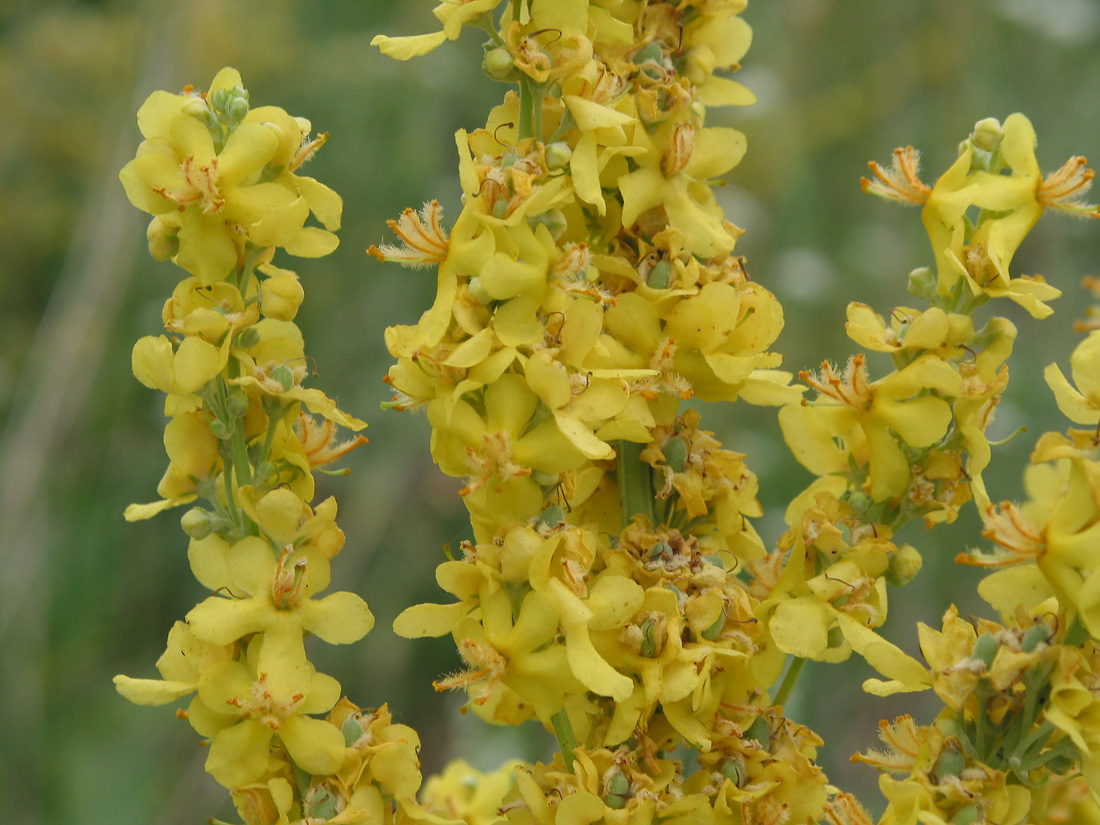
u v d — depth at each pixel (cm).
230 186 30
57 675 88
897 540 76
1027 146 31
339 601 30
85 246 101
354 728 30
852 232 94
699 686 31
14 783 83
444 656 94
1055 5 95
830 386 32
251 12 99
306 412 32
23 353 108
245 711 30
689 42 33
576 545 30
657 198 32
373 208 94
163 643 93
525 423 30
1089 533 29
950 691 30
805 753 32
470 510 31
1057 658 29
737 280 32
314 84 96
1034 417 86
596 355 30
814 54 100
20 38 113
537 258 30
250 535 31
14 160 112
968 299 32
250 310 30
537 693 30
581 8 31
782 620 31
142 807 83
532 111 31
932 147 98
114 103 107
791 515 33
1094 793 29
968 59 99
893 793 30
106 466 93
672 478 32
